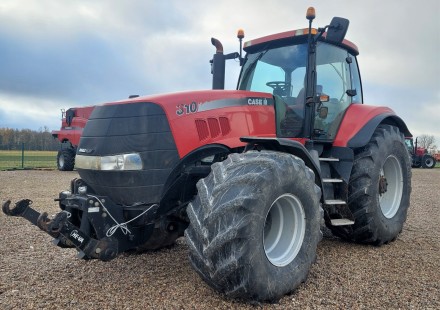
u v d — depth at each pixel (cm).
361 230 446
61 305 288
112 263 386
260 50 482
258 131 389
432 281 347
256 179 283
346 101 495
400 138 500
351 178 446
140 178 322
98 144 331
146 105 331
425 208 782
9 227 550
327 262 396
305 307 291
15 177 1282
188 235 289
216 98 367
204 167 347
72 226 297
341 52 501
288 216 328
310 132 428
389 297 311
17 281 339
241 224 270
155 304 289
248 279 275
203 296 303
